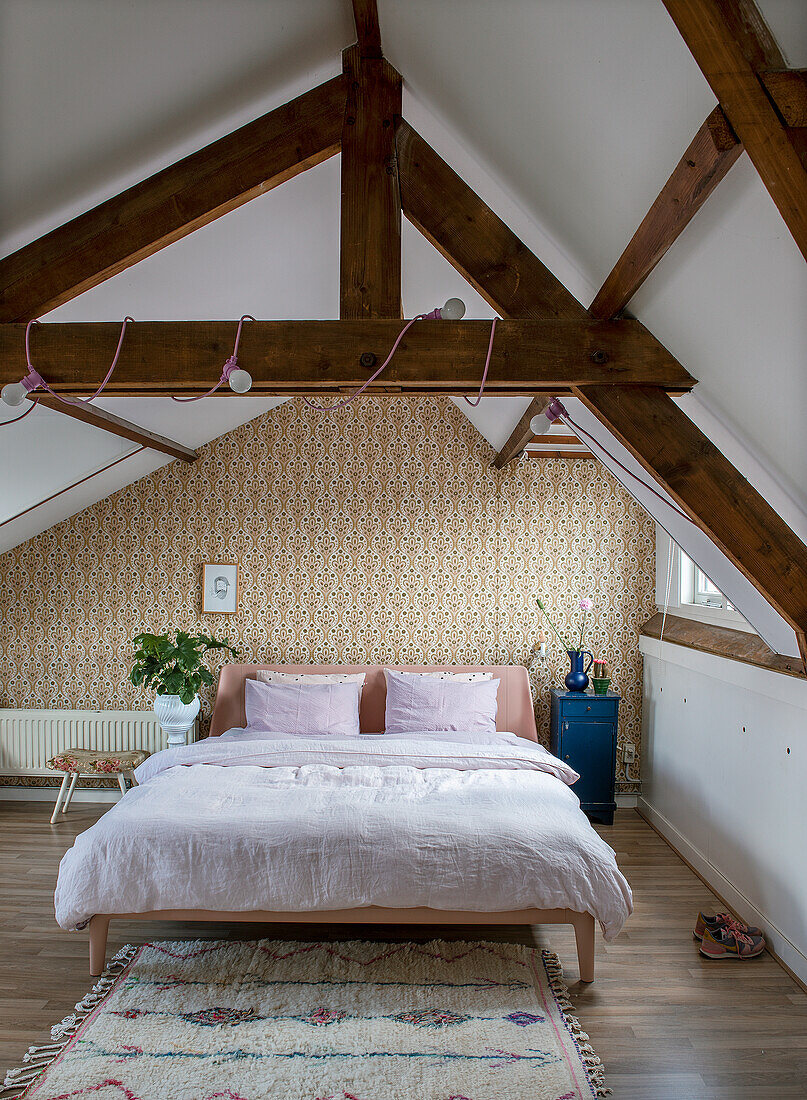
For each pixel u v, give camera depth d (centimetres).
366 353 221
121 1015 264
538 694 529
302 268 342
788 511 226
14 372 227
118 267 240
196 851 289
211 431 504
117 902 286
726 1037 256
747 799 344
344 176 230
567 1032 255
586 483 531
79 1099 222
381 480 534
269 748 397
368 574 534
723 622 399
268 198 282
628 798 518
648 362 217
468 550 533
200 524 534
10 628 531
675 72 143
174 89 216
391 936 328
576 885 285
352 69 233
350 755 388
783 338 172
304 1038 251
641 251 178
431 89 220
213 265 311
